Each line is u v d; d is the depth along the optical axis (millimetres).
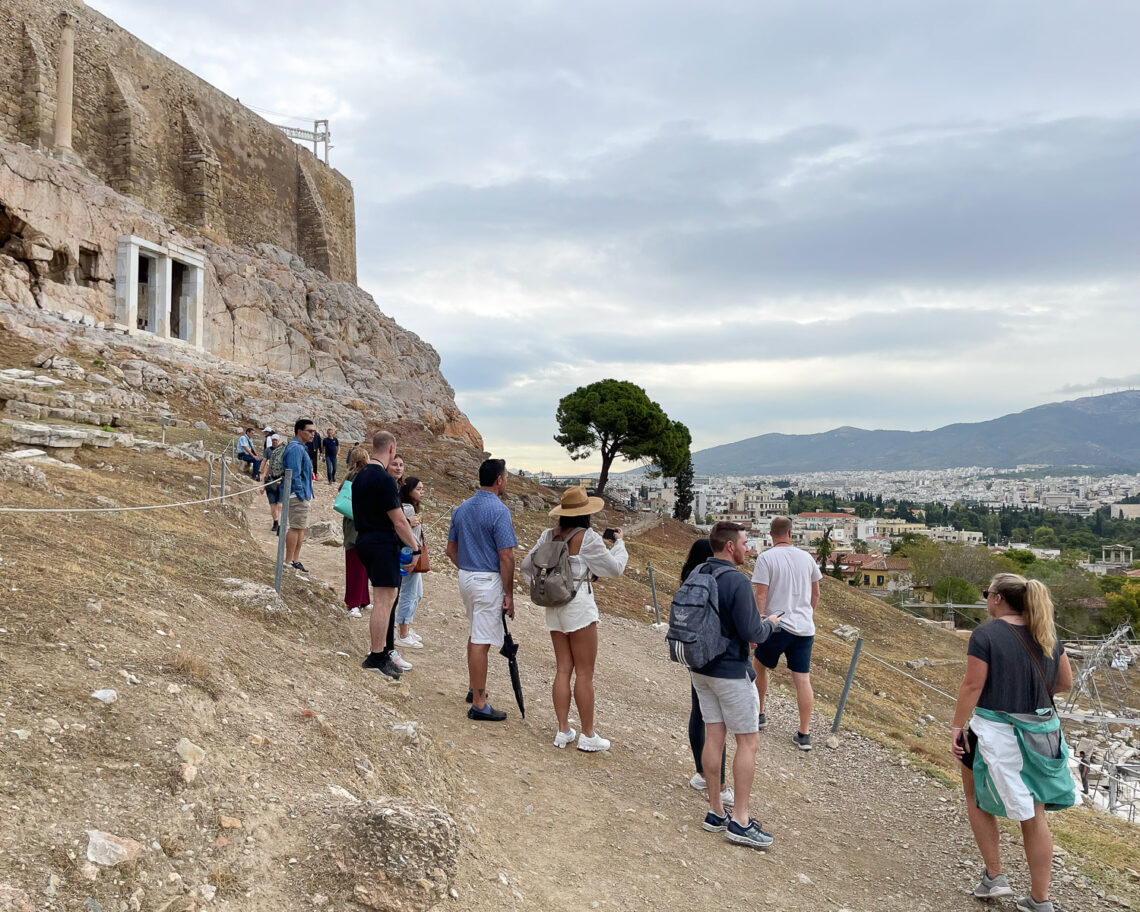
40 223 27234
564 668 6328
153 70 37906
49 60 31422
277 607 6266
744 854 5250
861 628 31438
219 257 37406
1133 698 36156
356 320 48406
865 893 5129
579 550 6258
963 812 7207
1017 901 5211
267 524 13664
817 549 105062
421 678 7207
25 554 4836
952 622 50844
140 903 2539
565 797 5348
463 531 6449
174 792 3064
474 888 3523
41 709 3137
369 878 3068
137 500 9859
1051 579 65125
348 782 3852
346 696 5047
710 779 5496
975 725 4977
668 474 53406
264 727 3916
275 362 39375
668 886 4488
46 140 30828
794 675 8453
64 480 9438
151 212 33188
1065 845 6574
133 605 4609
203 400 26828
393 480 6430
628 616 15891
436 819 3500
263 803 3293
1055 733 4887
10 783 2684
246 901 2797
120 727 3258
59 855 2500
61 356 22609
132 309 30297
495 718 6438
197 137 39125
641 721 8023
